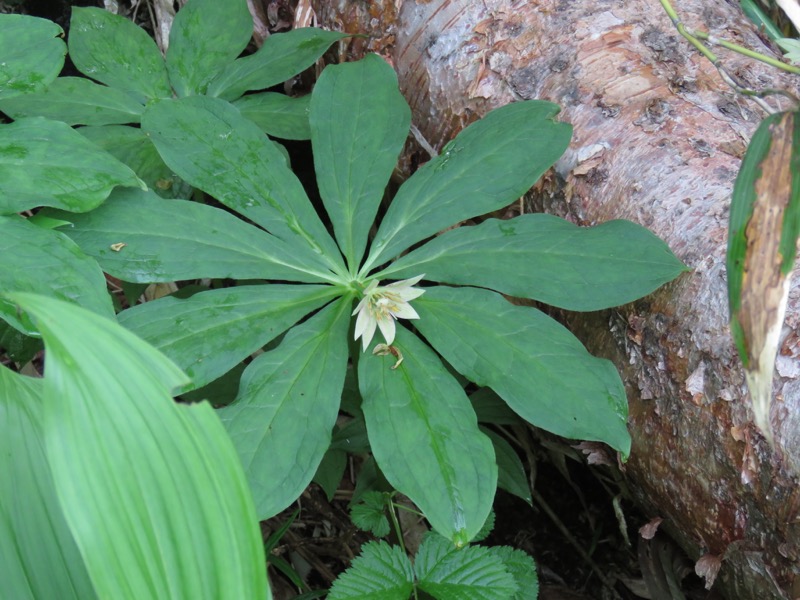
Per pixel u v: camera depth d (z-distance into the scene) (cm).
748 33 133
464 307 119
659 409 120
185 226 121
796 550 111
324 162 128
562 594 145
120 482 87
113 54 141
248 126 127
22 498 99
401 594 121
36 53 119
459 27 136
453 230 124
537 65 132
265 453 111
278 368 115
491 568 123
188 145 125
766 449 112
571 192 127
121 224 119
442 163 127
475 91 135
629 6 133
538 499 150
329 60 152
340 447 135
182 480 89
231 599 89
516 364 115
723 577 121
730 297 101
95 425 86
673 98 126
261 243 122
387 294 118
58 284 111
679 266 116
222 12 143
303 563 144
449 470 110
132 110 139
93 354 86
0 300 109
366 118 129
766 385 99
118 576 86
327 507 148
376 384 115
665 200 121
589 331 127
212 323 117
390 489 134
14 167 116
